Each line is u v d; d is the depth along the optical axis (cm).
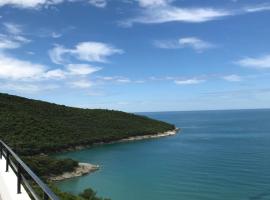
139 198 7356
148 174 9894
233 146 16325
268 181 8825
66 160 9356
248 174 9775
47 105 17500
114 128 18425
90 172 9706
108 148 15125
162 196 7531
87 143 15062
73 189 7844
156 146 16212
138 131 19162
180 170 10519
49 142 13125
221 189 8100
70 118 17200
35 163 8406
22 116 14362
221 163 11688
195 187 8312
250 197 7350
